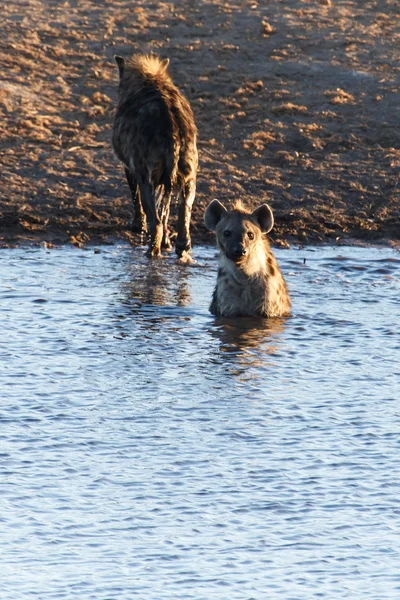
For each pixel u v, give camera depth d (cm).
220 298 3850
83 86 6462
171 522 2258
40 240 4938
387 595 1983
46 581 2020
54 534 2200
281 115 6194
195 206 5294
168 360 3319
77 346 3434
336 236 5147
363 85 6506
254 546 2164
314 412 2884
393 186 5584
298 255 4809
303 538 2198
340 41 7038
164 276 4391
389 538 2203
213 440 2681
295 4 7675
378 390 3069
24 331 3575
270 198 5438
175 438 2689
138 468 2511
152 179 4638
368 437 2714
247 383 3114
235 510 2312
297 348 3469
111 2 7669
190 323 3738
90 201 5331
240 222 3806
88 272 4409
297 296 4131
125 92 4866
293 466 2533
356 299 4094
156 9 7531
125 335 3566
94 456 2573
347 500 2366
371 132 6072
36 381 3097
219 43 6981
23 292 4053
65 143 5862
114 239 5022
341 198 5475
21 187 5381
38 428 2741
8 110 6075
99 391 3025
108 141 5941
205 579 2034
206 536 2202
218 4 7600
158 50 6862
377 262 4703
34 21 7175
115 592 1986
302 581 2033
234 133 6025
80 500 2347
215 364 3288
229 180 5550
